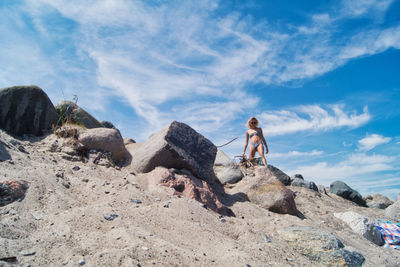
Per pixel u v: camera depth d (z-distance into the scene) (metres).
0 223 2.76
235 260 2.93
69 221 3.11
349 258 3.97
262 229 4.68
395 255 4.78
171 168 5.76
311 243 4.12
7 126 5.86
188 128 6.41
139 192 4.55
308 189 8.26
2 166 4.10
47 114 6.48
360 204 9.26
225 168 7.54
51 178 4.35
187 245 3.11
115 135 6.41
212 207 5.02
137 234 2.96
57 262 2.33
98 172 5.38
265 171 6.79
